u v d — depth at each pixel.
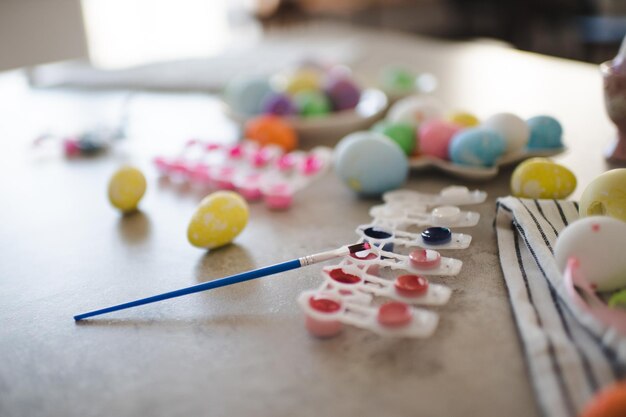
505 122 0.60
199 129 0.83
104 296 0.46
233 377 0.38
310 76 0.87
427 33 2.09
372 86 0.95
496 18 1.85
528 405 0.35
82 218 0.59
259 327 0.42
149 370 0.39
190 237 0.51
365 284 0.43
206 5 1.97
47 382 0.39
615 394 0.31
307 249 0.51
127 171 0.59
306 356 0.39
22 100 1.04
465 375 0.37
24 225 0.58
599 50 1.41
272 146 0.72
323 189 0.63
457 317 0.41
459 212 0.51
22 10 1.02
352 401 0.36
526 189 0.53
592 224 0.40
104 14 1.62
